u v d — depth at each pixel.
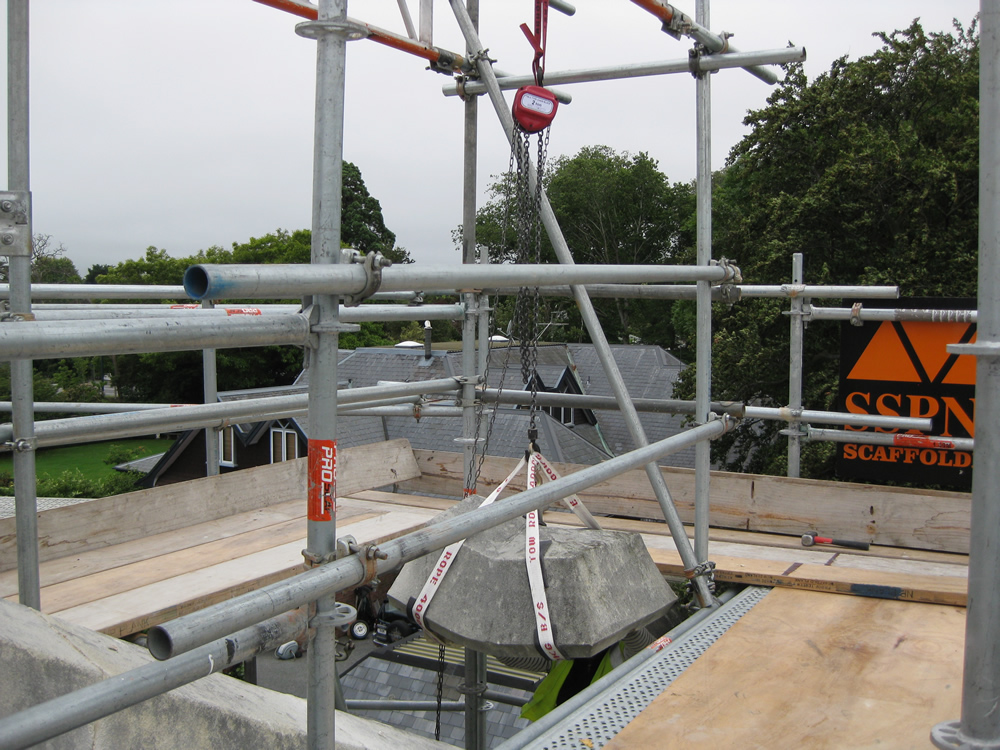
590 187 48.88
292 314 1.47
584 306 3.20
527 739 2.06
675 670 2.44
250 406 3.21
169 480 23.42
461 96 3.69
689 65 3.08
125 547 3.73
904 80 20.30
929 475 5.01
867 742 2.02
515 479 4.82
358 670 10.48
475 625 2.47
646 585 2.73
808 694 2.28
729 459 18.58
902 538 3.92
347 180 48.47
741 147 20.80
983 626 1.62
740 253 19.52
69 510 3.62
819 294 4.87
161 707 2.01
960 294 16.61
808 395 16.12
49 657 2.09
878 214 17.81
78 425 2.70
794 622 2.84
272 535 3.95
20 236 2.35
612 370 3.17
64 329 1.17
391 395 3.62
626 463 2.40
